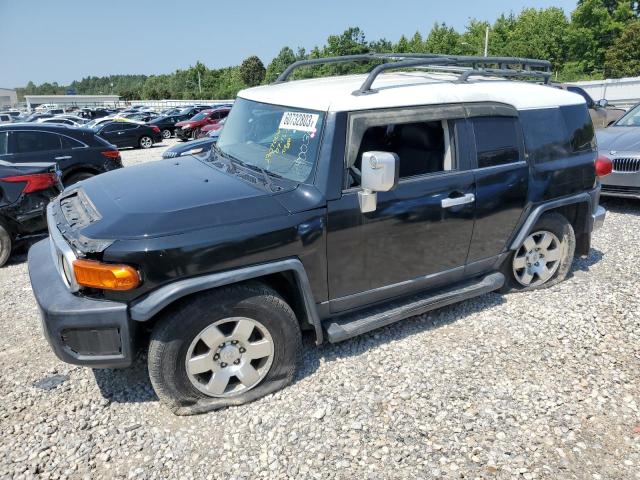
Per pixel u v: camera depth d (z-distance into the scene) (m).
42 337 4.02
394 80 3.84
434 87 3.61
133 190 3.22
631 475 2.57
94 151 8.59
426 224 3.54
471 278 4.16
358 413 3.03
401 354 3.64
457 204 3.63
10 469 2.64
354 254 3.28
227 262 2.83
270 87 4.06
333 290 3.29
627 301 4.42
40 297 2.86
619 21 52.91
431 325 4.06
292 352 3.20
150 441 2.83
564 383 3.31
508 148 3.92
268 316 3.03
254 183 3.22
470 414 3.01
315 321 3.23
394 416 3.00
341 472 2.60
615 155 6.97
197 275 2.77
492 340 3.83
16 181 5.73
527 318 4.15
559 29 53.28
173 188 3.18
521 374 3.41
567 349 3.71
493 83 4.03
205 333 2.90
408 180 3.45
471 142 3.69
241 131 3.91
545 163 4.15
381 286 3.50
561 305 4.36
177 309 2.85
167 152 10.08
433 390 3.24
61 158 8.23
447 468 2.62
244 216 2.90
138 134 22.20
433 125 3.65
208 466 2.65
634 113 8.50
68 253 2.79
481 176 3.75
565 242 4.62
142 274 2.67
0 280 5.36
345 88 3.40
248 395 3.12
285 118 3.44
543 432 2.87
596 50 52.97
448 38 57.72
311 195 3.08
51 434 2.90
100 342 2.75
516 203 4.02
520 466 2.63
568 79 48.28
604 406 3.08
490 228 3.93
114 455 2.74
